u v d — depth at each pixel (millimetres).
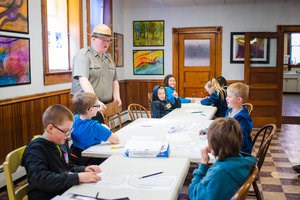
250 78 6637
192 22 6938
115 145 2344
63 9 4836
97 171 1757
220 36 6848
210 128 1526
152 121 3322
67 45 4934
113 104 3424
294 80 12750
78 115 2414
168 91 4480
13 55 3588
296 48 13234
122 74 7160
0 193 3326
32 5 3902
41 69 4125
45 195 1653
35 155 1643
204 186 1453
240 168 1446
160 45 7102
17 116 3656
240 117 2459
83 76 3059
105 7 6125
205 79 7027
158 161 1925
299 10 6555
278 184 3479
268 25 6680
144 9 7070
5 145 3465
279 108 6590
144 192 1479
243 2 6590
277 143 5285
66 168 1891
